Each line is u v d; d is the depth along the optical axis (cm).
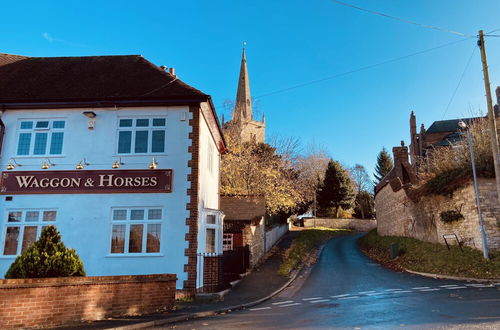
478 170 1973
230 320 973
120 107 1536
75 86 1653
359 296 1315
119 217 1446
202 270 1430
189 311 1085
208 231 1582
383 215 3725
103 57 1955
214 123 1788
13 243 1430
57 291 929
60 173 1480
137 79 1692
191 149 1484
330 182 5934
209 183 1789
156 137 1515
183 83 1642
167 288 1123
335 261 2592
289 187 3369
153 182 1458
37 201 1458
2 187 1471
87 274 1391
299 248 2984
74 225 1434
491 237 1861
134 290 1059
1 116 1540
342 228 5634
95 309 983
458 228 2091
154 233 1430
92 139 1510
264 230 2784
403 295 1285
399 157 3253
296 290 1542
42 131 1530
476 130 2275
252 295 1395
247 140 3741
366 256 2891
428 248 2245
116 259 1403
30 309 883
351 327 827
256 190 3077
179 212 1432
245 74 7644
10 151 1509
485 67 1784
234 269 1786
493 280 1509
